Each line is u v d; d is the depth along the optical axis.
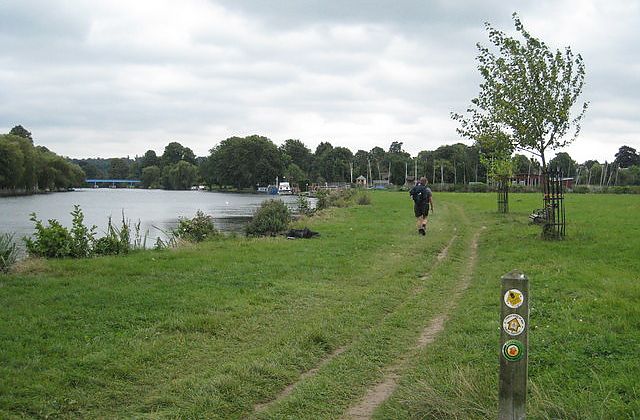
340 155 146.38
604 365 6.34
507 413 4.71
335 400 6.07
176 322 8.55
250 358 7.23
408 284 12.12
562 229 18.31
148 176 163.12
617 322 7.91
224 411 5.78
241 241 18.89
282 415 5.68
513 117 19.08
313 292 10.98
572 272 11.97
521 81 18.91
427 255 16.22
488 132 20.12
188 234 20.48
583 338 7.32
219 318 8.86
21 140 86.94
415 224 25.89
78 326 8.23
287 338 8.06
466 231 23.38
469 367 6.44
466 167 124.69
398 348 7.82
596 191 73.31
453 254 16.53
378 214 33.31
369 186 128.00
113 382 6.37
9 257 13.19
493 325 8.11
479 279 12.14
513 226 23.59
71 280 11.34
